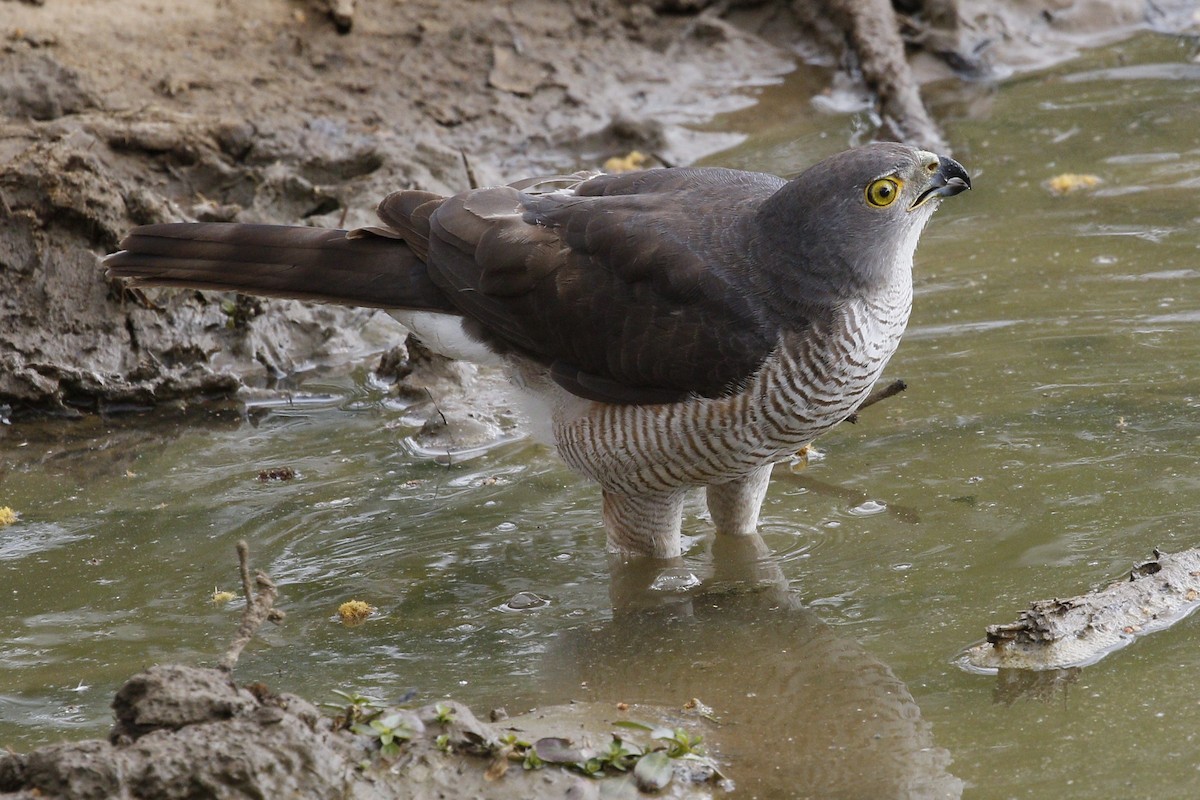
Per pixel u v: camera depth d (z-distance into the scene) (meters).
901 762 8.12
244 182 16.14
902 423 12.26
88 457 12.91
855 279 9.85
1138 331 13.35
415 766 7.70
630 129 18.22
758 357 9.86
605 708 8.77
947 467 11.53
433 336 11.00
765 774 8.06
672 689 9.07
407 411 13.54
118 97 17.48
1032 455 11.55
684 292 9.96
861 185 9.73
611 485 10.70
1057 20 21.11
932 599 9.82
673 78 19.80
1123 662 8.89
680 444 10.19
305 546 11.14
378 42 19.36
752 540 10.93
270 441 13.08
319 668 9.47
